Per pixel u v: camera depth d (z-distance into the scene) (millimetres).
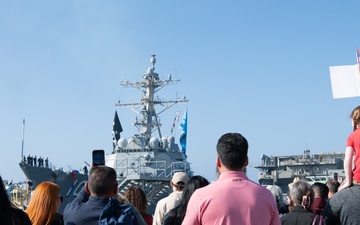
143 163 30562
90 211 5699
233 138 4758
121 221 5031
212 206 4387
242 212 4355
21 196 25922
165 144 33219
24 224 4113
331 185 8227
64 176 27781
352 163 5719
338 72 7023
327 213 5758
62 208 27469
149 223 7574
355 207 5441
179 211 6328
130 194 7609
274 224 4527
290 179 39594
